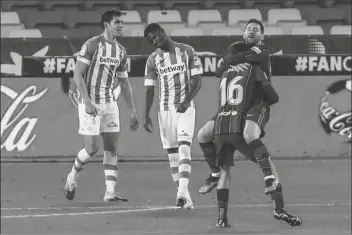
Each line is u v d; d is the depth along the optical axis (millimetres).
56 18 54438
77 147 39375
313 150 39500
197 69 24219
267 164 20000
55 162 38906
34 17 54344
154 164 38156
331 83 39438
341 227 21344
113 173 27047
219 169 22359
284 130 39469
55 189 30547
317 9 55406
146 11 56719
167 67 24359
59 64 39344
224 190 21234
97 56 25688
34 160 39000
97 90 26156
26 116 39312
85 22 54469
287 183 32062
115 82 38875
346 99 39438
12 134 39188
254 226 21484
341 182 32312
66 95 39406
